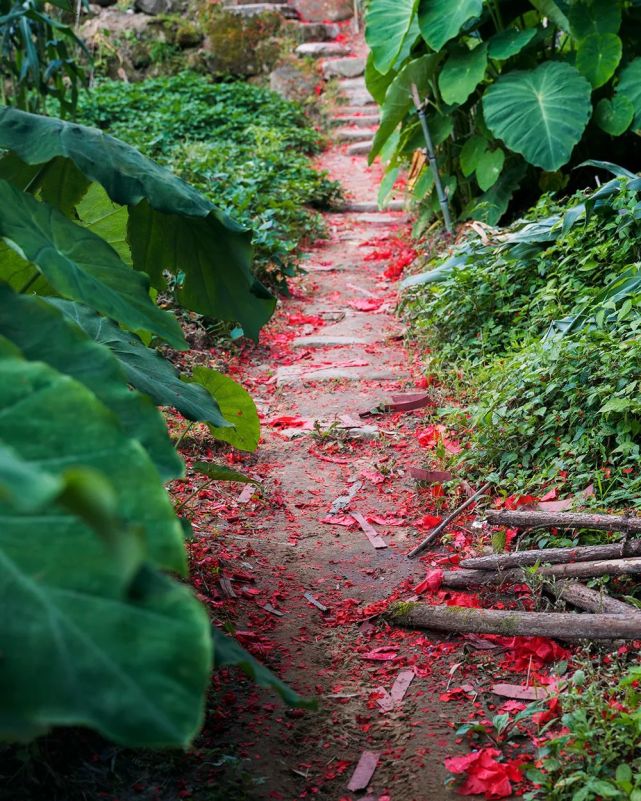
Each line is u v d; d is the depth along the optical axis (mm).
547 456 4039
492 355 5336
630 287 4613
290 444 4910
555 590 3191
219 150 10203
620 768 2318
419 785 2488
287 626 3291
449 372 5387
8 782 2291
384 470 4484
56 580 1157
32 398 1299
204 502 4242
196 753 2580
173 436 4816
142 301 2232
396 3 7570
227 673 3004
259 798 2432
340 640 3197
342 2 15602
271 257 7230
